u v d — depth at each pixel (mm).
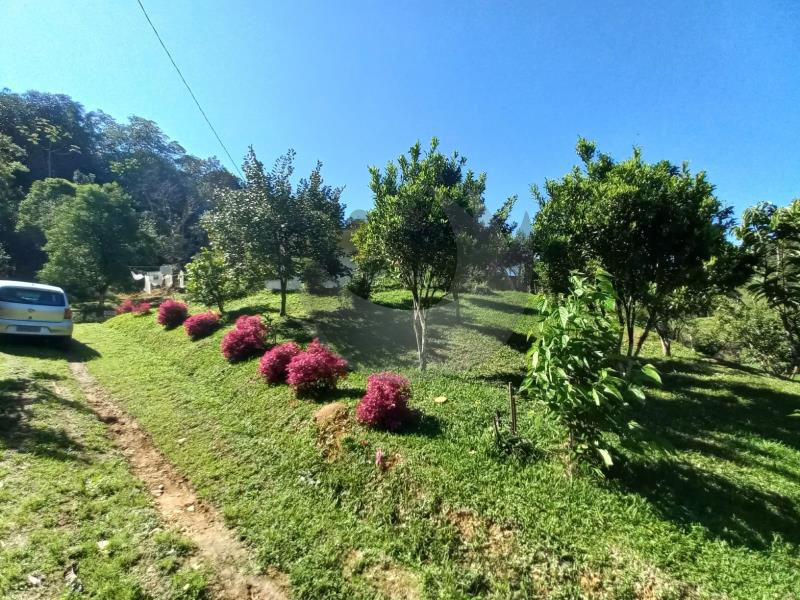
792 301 5664
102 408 5520
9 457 3520
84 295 22203
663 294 5887
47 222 23938
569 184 6746
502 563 2533
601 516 2832
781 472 3686
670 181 5434
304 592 2463
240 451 4195
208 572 2586
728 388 6867
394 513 3076
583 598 2258
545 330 3248
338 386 5461
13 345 7910
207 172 49906
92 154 44656
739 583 2277
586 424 3211
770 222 5309
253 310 10820
